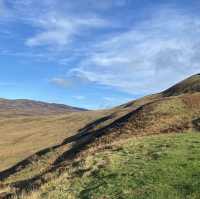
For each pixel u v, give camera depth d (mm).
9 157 61906
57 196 18906
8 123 108875
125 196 17281
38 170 37969
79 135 62531
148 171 20078
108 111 103062
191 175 18656
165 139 28797
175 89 107250
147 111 49562
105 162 23375
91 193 18438
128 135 41688
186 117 46031
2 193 25047
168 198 16328
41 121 105750
